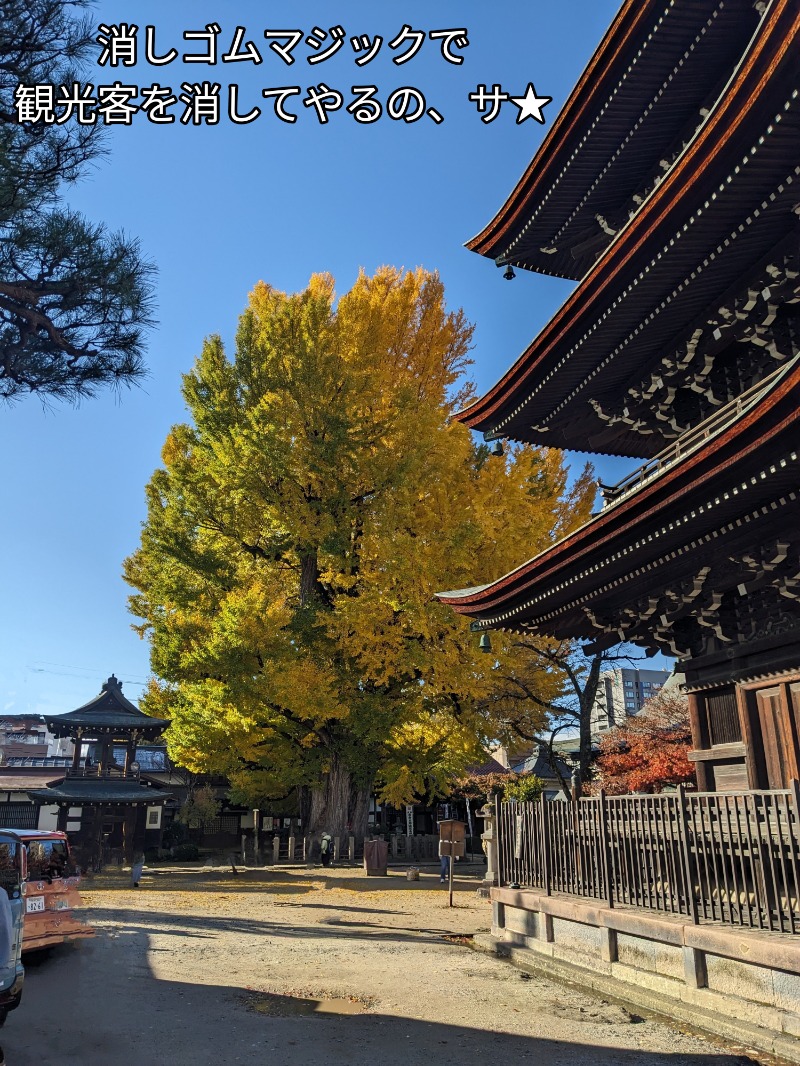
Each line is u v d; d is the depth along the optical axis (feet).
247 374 94.68
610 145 35.63
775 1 18.90
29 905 29.30
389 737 88.74
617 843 28.94
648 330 33.27
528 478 83.41
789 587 26.61
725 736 32.17
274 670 80.38
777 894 21.33
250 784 99.76
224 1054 18.58
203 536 93.35
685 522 25.66
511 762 154.10
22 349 25.30
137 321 26.16
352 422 85.15
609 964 27.32
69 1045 18.95
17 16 23.07
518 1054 19.25
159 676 90.68
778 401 19.72
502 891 36.27
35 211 24.04
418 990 26.50
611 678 96.02
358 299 93.66
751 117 21.79
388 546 77.77
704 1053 19.31
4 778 126.82
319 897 57.31
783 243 26.86
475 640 77.20
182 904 51.42
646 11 29.07
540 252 44.04
